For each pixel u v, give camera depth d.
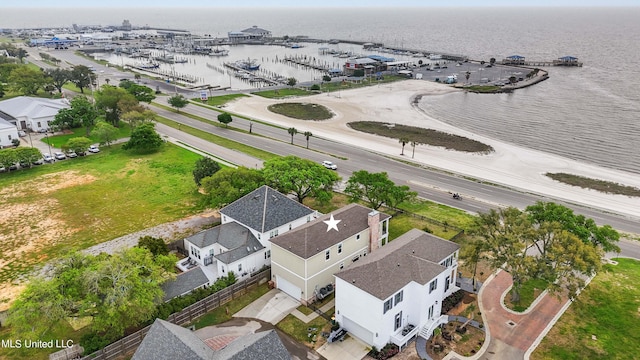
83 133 127.44
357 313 45.72
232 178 72.56
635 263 61.47
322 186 80.69
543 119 149.25
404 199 72.12
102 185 89.69
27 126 129.12
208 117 147.75
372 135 130.38
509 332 47.28
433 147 119.62
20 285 56.72
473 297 53.44
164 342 37.66
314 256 51.12
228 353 37.06
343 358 43.91
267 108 162.12
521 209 80.25
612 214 79.38
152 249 57.75
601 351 44.38
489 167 104.69
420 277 45.78
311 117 150.25
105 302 43.12
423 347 45.19
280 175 74.19
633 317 49.34
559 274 48.62
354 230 57.06
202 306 50.09
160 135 124.06
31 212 77.69
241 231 60.88
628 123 142.38
